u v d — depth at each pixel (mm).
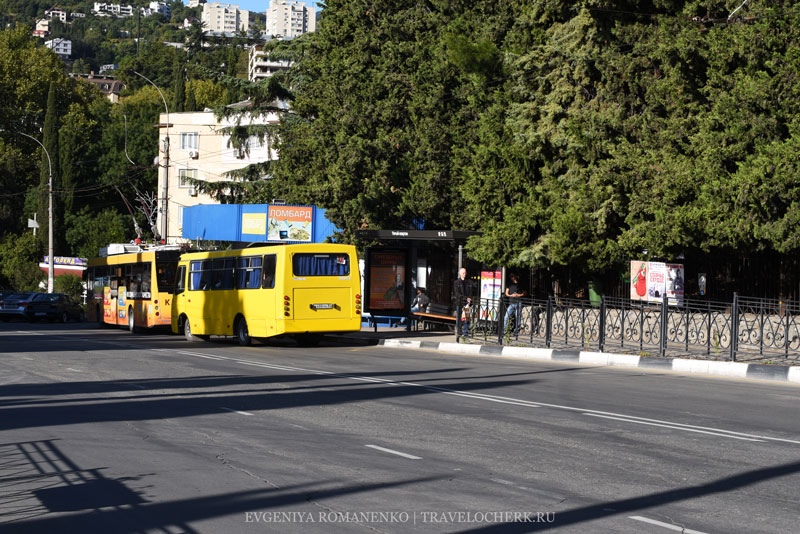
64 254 77938
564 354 20391
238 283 26156
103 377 15930
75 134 79062
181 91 83875
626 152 21984
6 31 84562
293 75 41469
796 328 17453
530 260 24859
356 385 14539
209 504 6812
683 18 21500
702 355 18922
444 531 6062
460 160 28594
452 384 14695
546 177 25609
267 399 12797
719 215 19422
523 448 9047
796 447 9109
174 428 10289
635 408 11914
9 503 6859
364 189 30625
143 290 33438
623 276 25172
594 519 6348
